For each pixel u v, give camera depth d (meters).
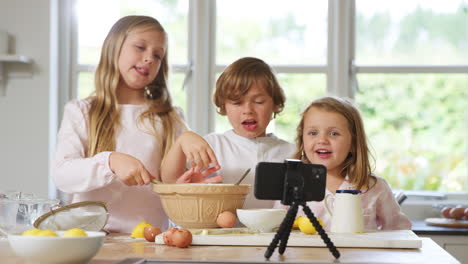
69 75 2.97
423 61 2.94
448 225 2.43
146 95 1.81
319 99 1.77
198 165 1.50
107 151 1.55
